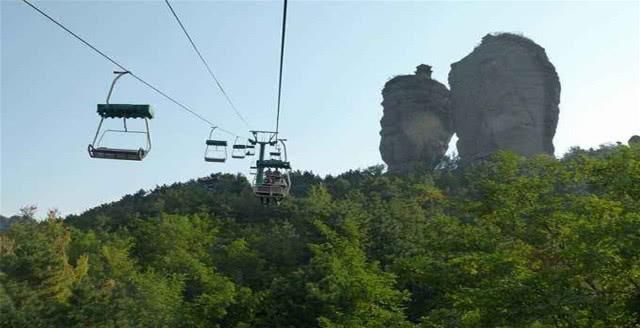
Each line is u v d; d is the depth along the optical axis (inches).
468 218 977.5
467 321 677.9
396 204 2741.1
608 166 671.1
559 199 716.7
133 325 1460.4
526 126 5949.8
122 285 1768.0
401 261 841.5
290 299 1648.6
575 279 612.7
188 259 2353.6
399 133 6491.1
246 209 3993.6
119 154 524.4
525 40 6205.7
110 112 525.7
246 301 1717.5
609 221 573.3
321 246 1905.8
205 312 1656.0
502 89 6048.2
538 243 706.2
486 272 708.0
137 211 4402.1
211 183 5374.0
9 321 1312.7
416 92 6535.4
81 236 2824.8
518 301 591.2
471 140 6195.9
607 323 573.0
